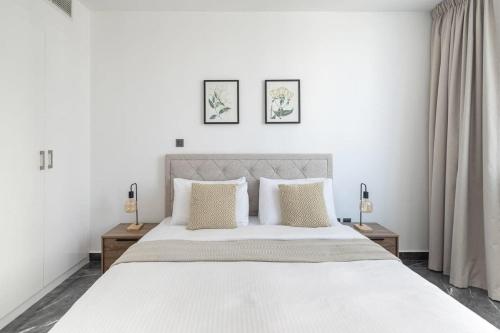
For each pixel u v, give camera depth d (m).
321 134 3.19
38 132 2.37
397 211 3.22
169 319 1.15
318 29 3.15
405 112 3.19
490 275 2.42
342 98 3.18
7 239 2.06
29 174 2.27
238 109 3.15
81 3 2.96
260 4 3.00
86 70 3.07
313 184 2.74
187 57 3.14
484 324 1.12
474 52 2.62
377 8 3.10
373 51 3.17
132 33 3.12
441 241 2.96
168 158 3.11
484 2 2.48
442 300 1.30
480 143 2.60
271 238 2.25
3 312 2.03
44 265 2.46
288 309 1.22
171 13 3.12
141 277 1.54
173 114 3.15
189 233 2.37
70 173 2.82
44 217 2.45
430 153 3.09
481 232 2.62
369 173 3.21
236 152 3.17
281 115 3.15
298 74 3.16
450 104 2.79
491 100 2.41
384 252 1.95
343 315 1.17
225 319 1.15
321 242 2.13
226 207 2.58
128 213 3.19
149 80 3.13
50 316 2.17
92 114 3.13
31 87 2.29
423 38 3.17
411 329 1.07
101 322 1.12
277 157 3.12
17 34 2.14
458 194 2.65
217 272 1.62
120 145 3.15
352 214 3.22
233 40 3.14
